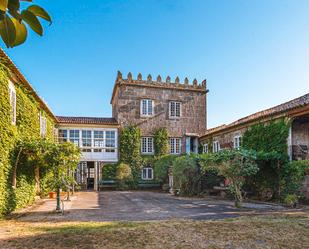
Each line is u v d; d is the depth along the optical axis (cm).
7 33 141
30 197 1431
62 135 2572
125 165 2592
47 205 1370
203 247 578
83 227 781
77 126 2608
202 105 2966
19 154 1183
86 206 1331
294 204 1305
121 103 2745
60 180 1135
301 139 1675
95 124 2641
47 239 627
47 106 1797
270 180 1658
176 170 2017
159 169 2634
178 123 2877
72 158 1202
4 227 788
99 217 991
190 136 2881
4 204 1025
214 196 1892
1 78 1037
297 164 1460
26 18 139
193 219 933
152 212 1123
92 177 2861
